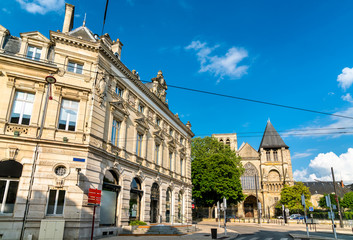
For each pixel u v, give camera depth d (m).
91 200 15.53
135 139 25.89
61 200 17.34
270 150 87.75
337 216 56.81
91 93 20.34
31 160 17.14
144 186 26.31
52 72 19.45
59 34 20.19
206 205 54.97
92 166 19.02
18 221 15.88
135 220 24.19
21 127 17.69
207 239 20.06
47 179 17.19
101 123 20.75
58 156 17.88
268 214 79.00
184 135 40.66
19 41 20.05
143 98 28.42
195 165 54.06
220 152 63.12
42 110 18.55
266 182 83.12
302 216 66.38
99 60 21.44
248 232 29.00
